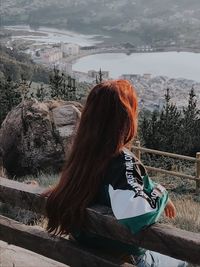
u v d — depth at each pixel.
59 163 11.24
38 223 5.90
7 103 16.58
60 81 16.88
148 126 14.86
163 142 14.30
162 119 15.23
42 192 2.76
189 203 8.00
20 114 11.31
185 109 16.80
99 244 2.50
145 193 2.25
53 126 11.27
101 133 2.32
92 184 2.33
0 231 2.96
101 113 2.33
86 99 2.39
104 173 2.31
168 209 2.58
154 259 2.49
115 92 2.33
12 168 11.30
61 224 2.46
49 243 2.71
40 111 11.28
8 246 3.37
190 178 10.27
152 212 2.20
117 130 2.30
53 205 2.44
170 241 2.24
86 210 2.38
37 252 2.79
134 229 2.21
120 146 2.30
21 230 2.87
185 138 14.55
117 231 2.34
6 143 11.28
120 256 2.46
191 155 14.66
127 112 2.31
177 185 10.94
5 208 6.34
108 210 2.35
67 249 2.60
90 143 2.33
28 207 2.79
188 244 2.21
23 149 11.18
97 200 2.39
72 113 11.38
